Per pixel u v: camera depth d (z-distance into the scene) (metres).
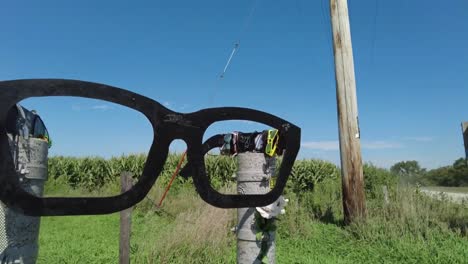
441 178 31.84
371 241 7.97
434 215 9.09
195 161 1.67
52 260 6.34
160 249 6.20
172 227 7.27
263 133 2.86
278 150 2.73
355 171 9.33
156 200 11.50
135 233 8.27
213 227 6.91
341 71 9.50
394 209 9.20
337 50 9.55
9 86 1.29
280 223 8.81
